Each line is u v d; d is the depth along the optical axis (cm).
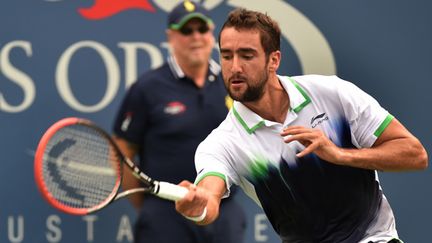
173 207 2714
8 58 2866
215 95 2728
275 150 1870
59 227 2886
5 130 2864
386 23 3027
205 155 1878
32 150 2878
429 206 3030
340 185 1877
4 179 2866
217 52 2956
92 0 2900
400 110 3038
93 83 2902
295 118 1855
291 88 1852
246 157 1880
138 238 2752
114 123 2767
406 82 3034
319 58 3008
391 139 1861
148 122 2723
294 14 2997
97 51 2903
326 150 1758
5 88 2864
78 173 1997
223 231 2717
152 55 2927
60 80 2888
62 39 2888
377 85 3030
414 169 1862
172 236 2712
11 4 2869
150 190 1764
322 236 1917
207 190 1817
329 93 1856
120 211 2889
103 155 2000
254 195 1927
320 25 3006
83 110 2895
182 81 2716
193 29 2702
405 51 3034
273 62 1825
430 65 3038
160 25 2928
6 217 2866
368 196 1889
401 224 3027
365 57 3025
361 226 1900
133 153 2761
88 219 2892
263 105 1853
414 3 3036
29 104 2875
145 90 2711
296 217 1917
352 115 1861
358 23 3020
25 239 2877
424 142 3042
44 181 1855
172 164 2698
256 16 1794
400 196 3023
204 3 2944
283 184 1883
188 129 2700
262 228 2939
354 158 1788
